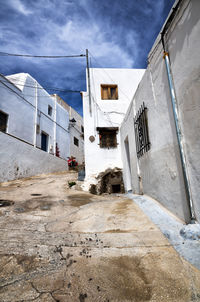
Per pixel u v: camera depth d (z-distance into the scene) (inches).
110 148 357.4
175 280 66.6
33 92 509.7
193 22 95.8
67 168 665.6
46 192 259.0
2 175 340.5
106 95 390.9
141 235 102.9
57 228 120.2
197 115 95.0
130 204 173.0
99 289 63.9
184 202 111.1
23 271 73.7
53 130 610.2
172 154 126.8
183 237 92.4
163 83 137.7
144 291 62.5
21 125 445.7
